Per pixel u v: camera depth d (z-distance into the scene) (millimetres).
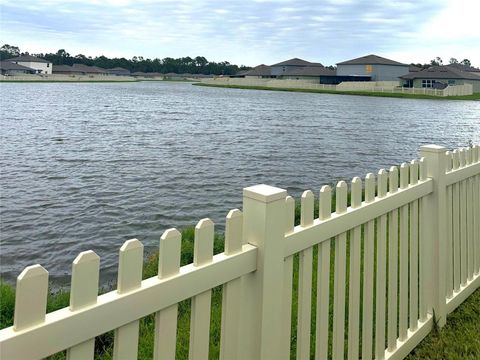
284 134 20328
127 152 14852
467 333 3021
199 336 1573
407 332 2818
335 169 12766
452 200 3289
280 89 73688
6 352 1091
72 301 1231
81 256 1239
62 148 15281
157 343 1452
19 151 14469
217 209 8758
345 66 78062
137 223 7949
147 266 5379
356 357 2352
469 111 34344
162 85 93125
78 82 97875
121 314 1326
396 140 18641
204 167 12648
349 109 36000
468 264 3611
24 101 37406
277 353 1767
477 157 3697
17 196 9430
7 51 115250
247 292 1706
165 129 21531
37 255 6617
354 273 2330
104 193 9773
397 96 54969
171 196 9625
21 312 1124
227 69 127500
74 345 1230
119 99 44250
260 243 1684
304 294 1994
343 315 2252
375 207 2418
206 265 1549
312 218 2014
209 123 24641
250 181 11133
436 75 63906
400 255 2758
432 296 3055
